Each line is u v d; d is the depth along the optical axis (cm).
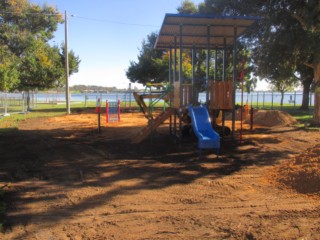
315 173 668
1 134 1441
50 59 3397
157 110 3038
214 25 1212
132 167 866
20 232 481
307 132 1530
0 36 3162
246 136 1387
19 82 2847
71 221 518
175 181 735
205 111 1139
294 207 568
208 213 547
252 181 730
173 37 1415
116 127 1722
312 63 1738
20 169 845
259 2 1588
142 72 3672
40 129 1645
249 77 2270
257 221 513
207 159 960
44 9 3650
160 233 477
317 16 1406
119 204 591
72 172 815
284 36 1470
